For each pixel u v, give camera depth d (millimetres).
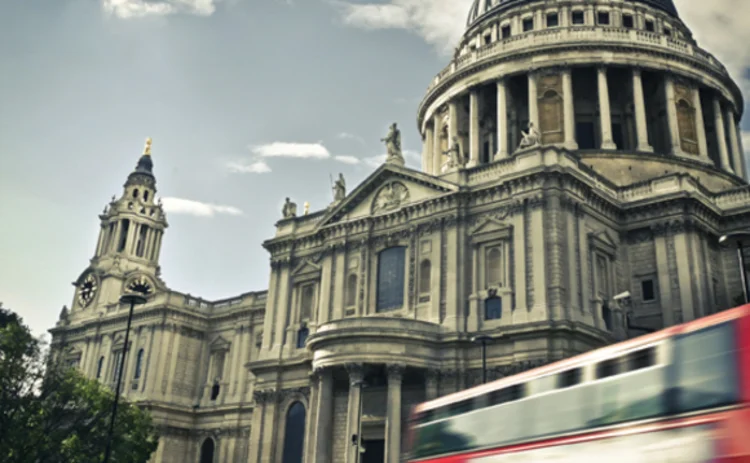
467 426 24812
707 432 16562
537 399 22156
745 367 16172
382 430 56156
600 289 57938
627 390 19188
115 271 104188
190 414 90438
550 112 79125
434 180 61062
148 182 113688
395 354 53875
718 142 81812
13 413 54156
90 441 58531
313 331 66500
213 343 93562
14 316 70062
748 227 63031
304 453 59156
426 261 60188
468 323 56000
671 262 59250
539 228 54438
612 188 63594
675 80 80562
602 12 86625
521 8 88625
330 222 67812
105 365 96312
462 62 87312
